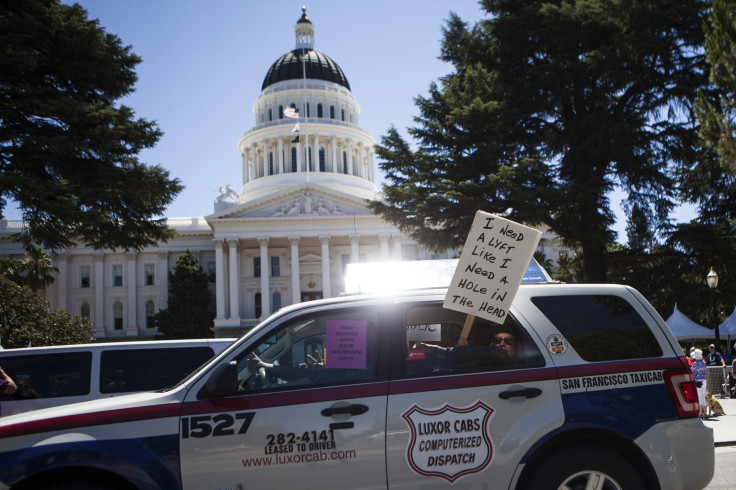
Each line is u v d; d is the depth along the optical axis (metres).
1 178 20.89
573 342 5.11
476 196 25.23
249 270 77.81
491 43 29.09
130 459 4.53
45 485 4.54
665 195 27.62
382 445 4.71
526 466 4.82
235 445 4.64
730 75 19.92
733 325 25.89
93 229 26.16
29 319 23.56
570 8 25.67
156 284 78.56
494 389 4.87
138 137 25.28
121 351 9.56
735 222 25.47
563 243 29.59
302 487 4.64
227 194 81.00
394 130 27.78
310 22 102.50
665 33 25.17
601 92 26.22
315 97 95.62
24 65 23.38
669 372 5.09
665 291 28.25
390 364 4.94
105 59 26.00
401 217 28.19
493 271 5.21
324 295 72.38
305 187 73.31
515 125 27.48
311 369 5.03
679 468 4.88
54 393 9.21
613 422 4.84
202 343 9.80
